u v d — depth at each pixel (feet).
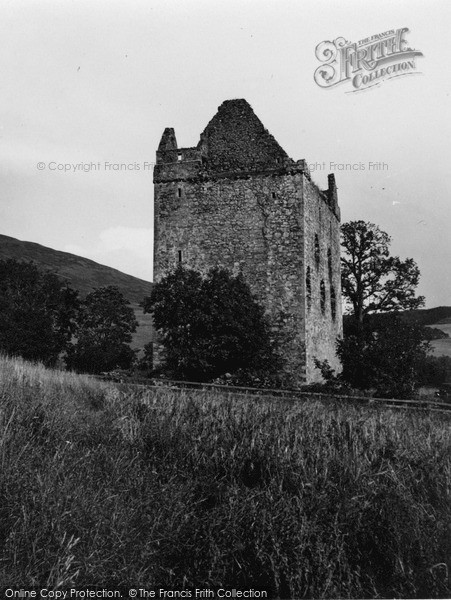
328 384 87.25
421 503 28.09
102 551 22.97
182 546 24.45
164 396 43.50
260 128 101.60
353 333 143.64
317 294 104.68
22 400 37.22
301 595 23.39
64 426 34.12
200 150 102.17
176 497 27.48
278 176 98.78
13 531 22.31
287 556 24.09
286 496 27.71
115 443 33.47
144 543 24.36
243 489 28.86
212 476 30.40
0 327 134.31
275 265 97.04
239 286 86.58
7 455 27.20
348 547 25.35
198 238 100.78
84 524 23.86
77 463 28.86
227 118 104.01
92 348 162.61
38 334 138.82
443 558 25.14
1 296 148.66
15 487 24.64
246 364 84.48
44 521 22.85
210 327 82.43
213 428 34.86
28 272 183.52
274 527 25.11
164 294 85.71
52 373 63.10
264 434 34.09
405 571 24.64
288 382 93.15
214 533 25.03
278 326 95.35
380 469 30.37
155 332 95.91
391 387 85.20
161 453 32.99
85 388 50.88
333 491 28.37
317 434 35.35
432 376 144.25
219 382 82.12
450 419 56.34
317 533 25.34
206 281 85.35
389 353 88.02
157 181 103.60
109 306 184.24
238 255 98.78
